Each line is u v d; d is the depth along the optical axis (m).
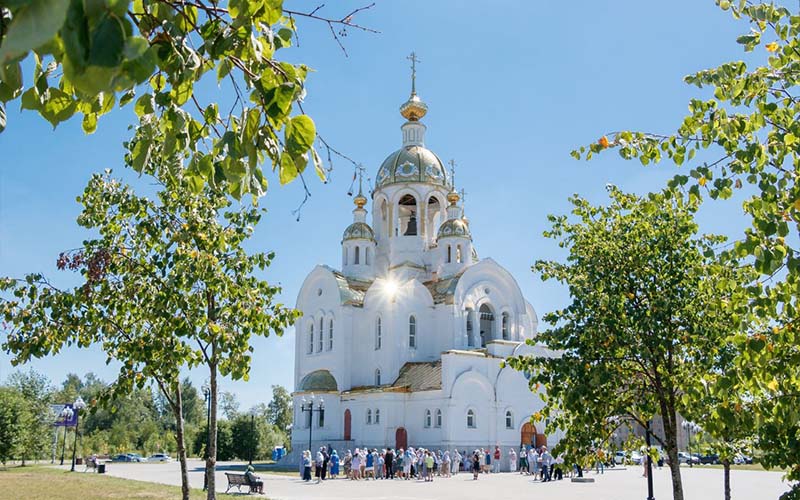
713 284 14.79
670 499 36.75
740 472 62.56
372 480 47.97
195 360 19.70
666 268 15.55
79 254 19.17
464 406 56.38
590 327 15.54
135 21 4.63
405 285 64.50
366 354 64.50
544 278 17.50
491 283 66.38
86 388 165.25
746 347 8.84
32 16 2.95
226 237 19.19
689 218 15.85
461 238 68.56
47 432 80.62
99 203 19.48
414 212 73.94
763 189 8.52
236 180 5.32
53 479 45.75
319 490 39.91
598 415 15.21
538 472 54.19
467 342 63.88
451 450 54.78
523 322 67.12
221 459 86.56
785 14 8.92
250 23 5.12
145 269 19.28
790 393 9.02
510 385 59.25
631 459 16.72
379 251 73.25
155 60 3.63
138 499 32.12
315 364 66.19
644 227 15.97
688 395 11.36
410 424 58.22
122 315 19.62
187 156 8.73
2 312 18.23
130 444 114.06
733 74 9.06
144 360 18.52
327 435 61.16
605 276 15.96
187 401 138.88
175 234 18.23
